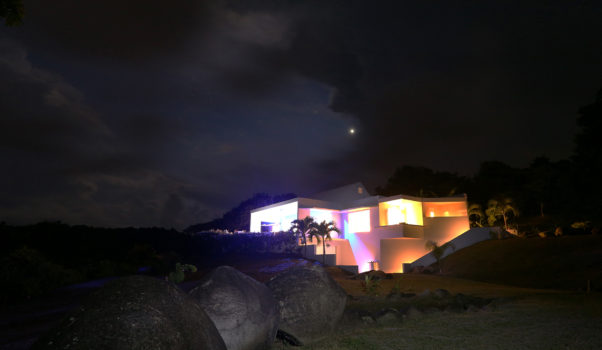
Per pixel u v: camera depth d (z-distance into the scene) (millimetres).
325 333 7207
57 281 17891
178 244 34938
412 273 29203
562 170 37906
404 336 7348
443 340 6977
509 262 27359
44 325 9406
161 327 3369
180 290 4145
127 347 3102
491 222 40594
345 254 36062
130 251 28844
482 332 7664
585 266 22953
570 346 6371
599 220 27781
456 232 34625
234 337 5219
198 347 3570
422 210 35469
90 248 27188
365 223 35750
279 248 34031
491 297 14750
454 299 13922
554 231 32656
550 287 21391
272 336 5949
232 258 32750
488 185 51844
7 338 7938
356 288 18188
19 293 14469
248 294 5766
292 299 7059
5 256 16891
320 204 36812
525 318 9297
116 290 3625
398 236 31984
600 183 26766
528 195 45062
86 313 3336
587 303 12203
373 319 8867
